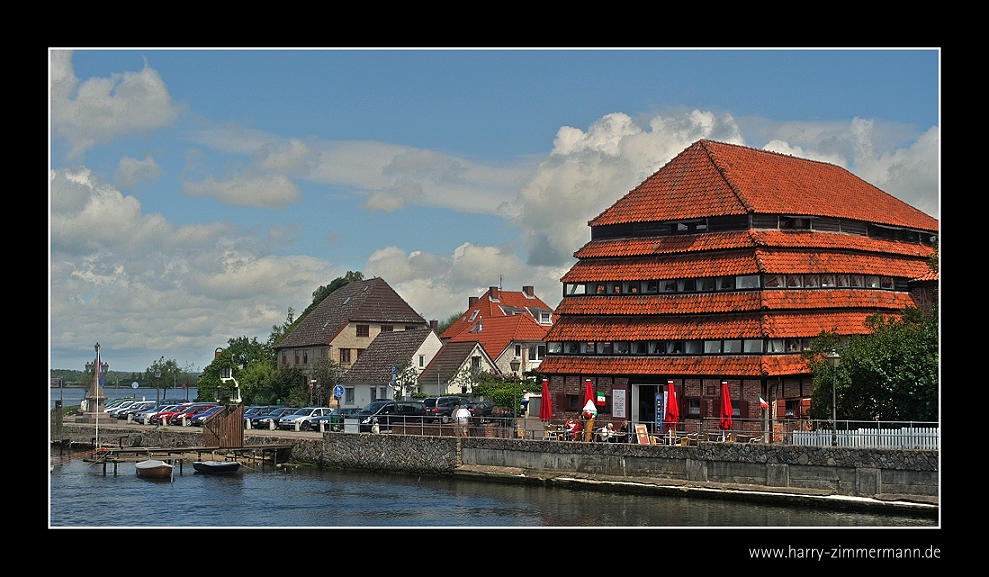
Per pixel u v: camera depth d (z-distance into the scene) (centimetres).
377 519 4528
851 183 7100
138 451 6438
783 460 4562
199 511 4869
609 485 5041
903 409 4712
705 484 4750
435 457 5928
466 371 9725
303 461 6762
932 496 4119
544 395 5681
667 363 5716
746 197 5834
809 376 5641
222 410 6900
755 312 5516
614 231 6250
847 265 5969
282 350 12888
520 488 5319
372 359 10619
